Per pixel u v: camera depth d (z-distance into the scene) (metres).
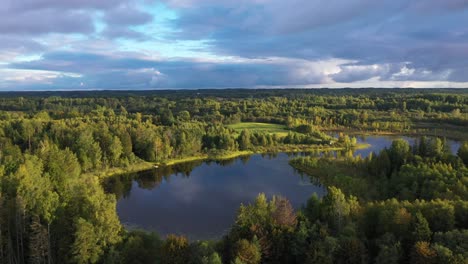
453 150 165.12
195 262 48.59
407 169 93.12
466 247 44.59
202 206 92.50
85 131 131.25
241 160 154.88
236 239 52.59
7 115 180.00
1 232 53.78
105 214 54.03
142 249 53.97
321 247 47.94
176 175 128.38
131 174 128.75
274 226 53.62
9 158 85.69
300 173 128.75
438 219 53.69
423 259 44.03
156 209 90.12
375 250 49.94
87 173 121.00
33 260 51.28
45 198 56.69
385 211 54.81
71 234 53.00
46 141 117.44
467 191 70.88
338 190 66.12
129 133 149.88
